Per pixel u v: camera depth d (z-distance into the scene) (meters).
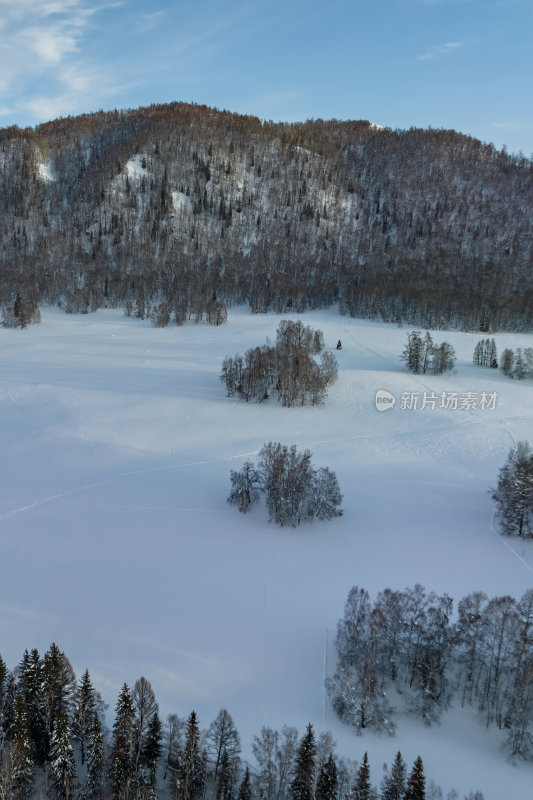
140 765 35.41
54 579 57.59
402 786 32.09
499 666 41.28
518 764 36.62
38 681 38.25
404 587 55.88
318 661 46.12
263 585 56.81
